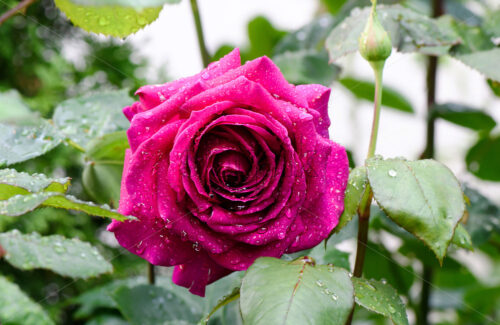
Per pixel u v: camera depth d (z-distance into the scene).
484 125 0.75
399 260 0.72
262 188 0.51
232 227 0.51
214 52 0.70
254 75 0.51
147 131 0.51
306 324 0.48
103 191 0.59
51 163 0.80
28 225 0.77
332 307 0.48
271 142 0.51
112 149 0.58
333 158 0.52
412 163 0.52
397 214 0.51
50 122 0.61
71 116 0.62
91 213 0.49
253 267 0.50
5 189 0.51
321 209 0.52
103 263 0.48
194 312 0.64
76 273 0.47
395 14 0.63
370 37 0.54
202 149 0.51
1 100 0.48
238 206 0.51
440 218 0.50
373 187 0.51
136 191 0.50
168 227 0.50
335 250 0.63
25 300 0.47
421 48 0.62
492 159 0.81
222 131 0.51
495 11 0.63
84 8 0.51
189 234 0.51
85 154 0.59
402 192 0.51
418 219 0.50
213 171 0.51
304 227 0.52
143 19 0.52
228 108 0.51
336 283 0.49
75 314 0.70
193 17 0.63
